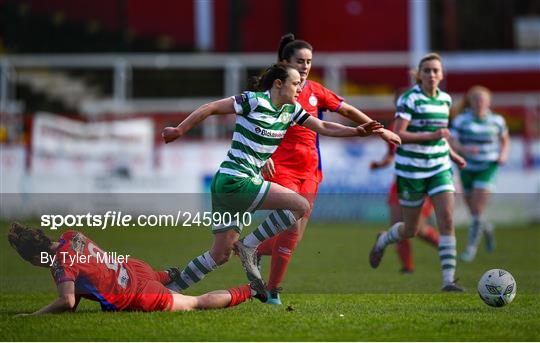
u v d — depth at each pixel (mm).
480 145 48812
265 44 90062
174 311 27266
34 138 63406
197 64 72312
